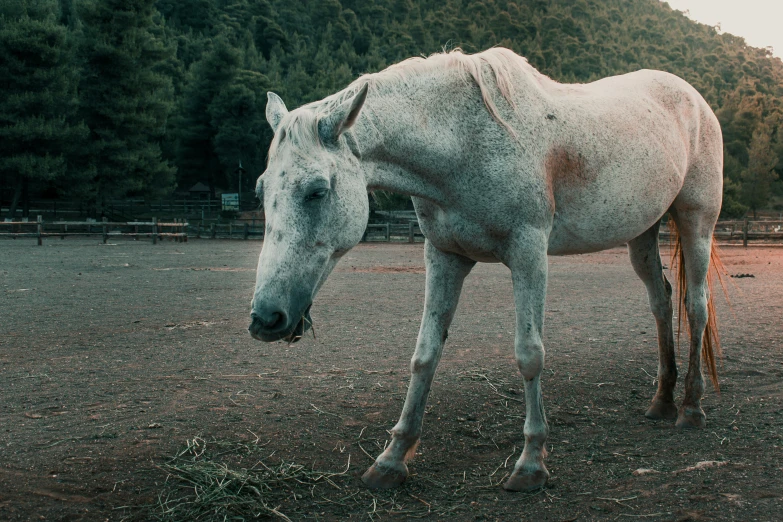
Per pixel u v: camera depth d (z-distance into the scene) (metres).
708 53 188.88
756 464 2.92
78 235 28.22
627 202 3.20
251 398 4.11
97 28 35.84
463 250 2.91
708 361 3.86
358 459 3.14
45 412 3.82
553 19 163.62
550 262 16.53
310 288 2.32
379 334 6.42
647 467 2.96
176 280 11.64
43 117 32.47
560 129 2.95
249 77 57.41
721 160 3.93
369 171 2.61
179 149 54.34
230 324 7.04
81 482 2.82
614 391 4.32
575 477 2.88
